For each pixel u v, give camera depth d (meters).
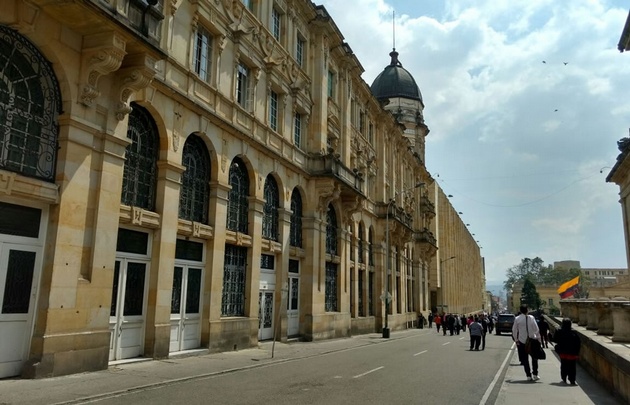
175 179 16.28
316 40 29.47
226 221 19.42
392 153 46.91
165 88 15.84
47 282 11.48
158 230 15.55
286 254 24.53
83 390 9.95
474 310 123.81
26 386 10.06
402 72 69.94
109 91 13.46
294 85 26.23
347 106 33.91
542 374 15.16
